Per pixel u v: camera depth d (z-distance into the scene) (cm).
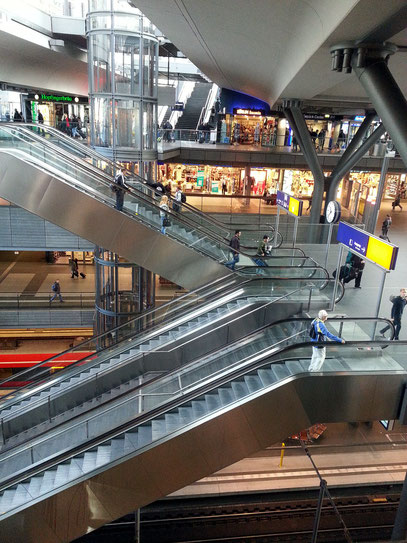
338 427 1712
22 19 2205
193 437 948
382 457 1533
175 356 1316
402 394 997
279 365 1044
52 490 909
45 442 1012
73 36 2698
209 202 2475
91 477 916
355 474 1440
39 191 1241
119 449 959
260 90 2459
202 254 1433
